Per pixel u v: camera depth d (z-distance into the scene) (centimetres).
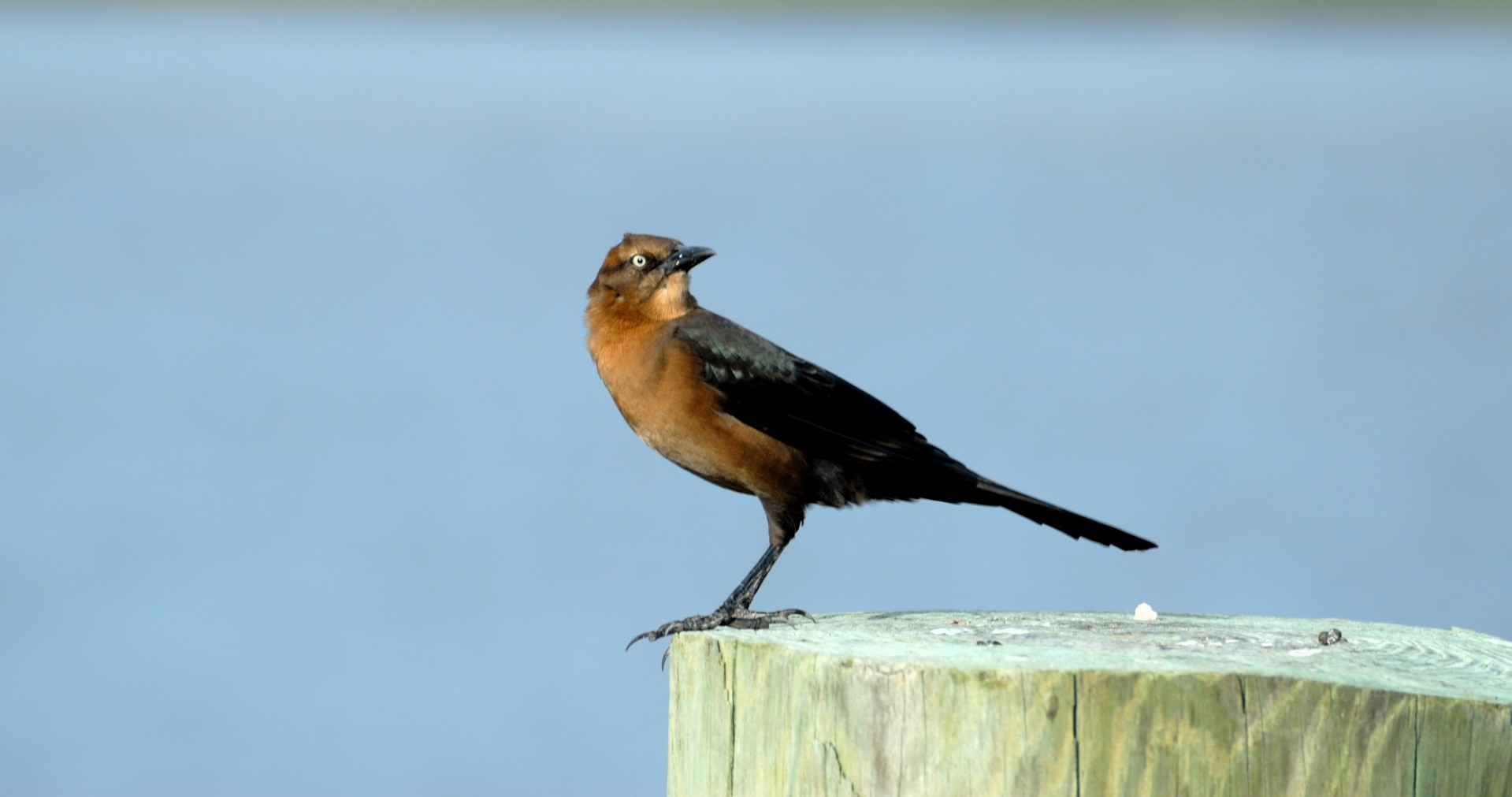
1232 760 619
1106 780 620
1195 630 802
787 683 685
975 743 629
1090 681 621
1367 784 622
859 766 651
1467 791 634
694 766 745
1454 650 755
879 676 646
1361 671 684
